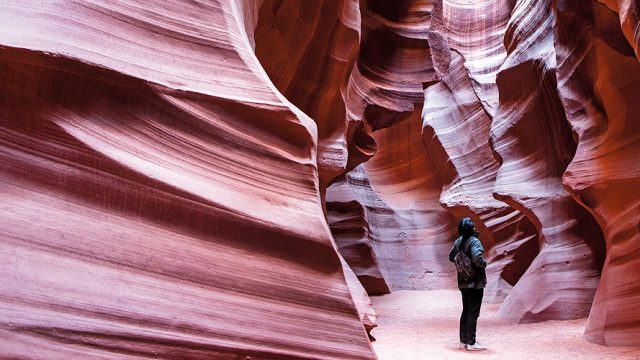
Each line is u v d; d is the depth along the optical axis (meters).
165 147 2.57
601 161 7.83
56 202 2.14
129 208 2.34
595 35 7.99
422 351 7.09
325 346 2.65
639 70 7.43
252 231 2.68
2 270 1.89
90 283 2.08
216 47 2.99
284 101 3.10
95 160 2.27
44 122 2.18
